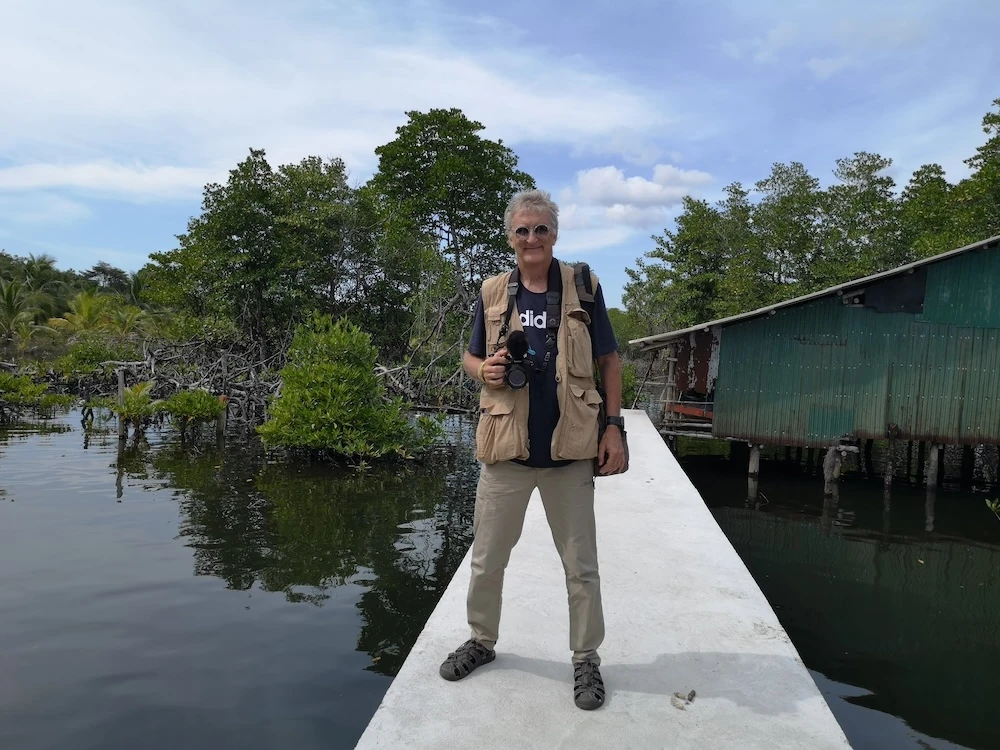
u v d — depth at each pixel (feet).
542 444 7.85
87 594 19.24
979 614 22.52
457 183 78.89
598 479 20.71
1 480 33.55
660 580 11.84
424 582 21.22
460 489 34.60
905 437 43.32
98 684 14.26
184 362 72.49
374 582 21.09
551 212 7.76
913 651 19.34
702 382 48.06
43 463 38.04
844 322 44.11
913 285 43.21
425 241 77.36
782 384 45.09
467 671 8.27
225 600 19.20
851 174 83.20
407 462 41.57
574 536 8.00
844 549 30.91
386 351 78.95
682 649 9.20
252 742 12.28
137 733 12.49
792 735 7.22
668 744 7.01
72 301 152.15
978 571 27.78
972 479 49.93
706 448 63.41
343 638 16.94
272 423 40.40
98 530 25.50
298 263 65.57
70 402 66.54
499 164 80.23
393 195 82.94
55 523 26.22
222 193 67.10
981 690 16.90
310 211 69.15
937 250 60.95
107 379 74.23
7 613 17.78
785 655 9.06
